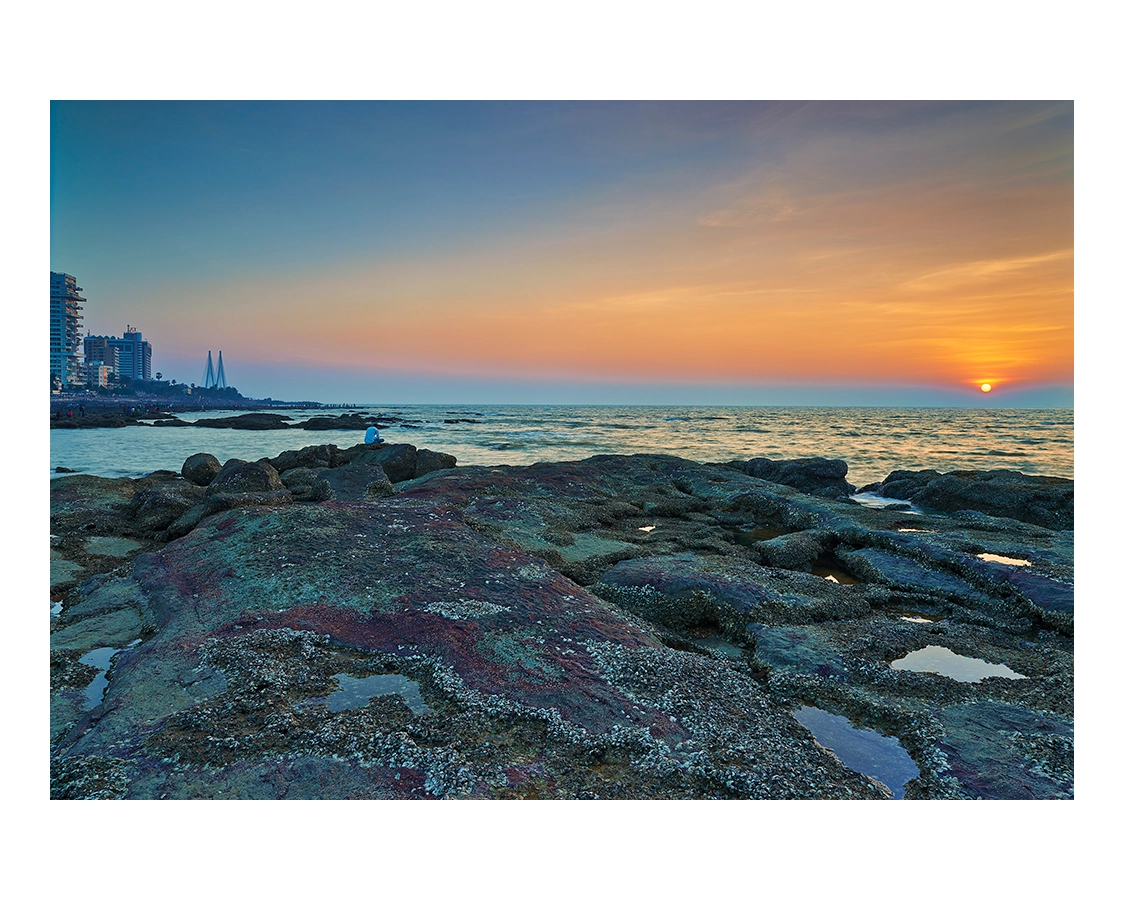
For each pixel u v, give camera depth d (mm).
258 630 9719
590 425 102625
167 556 13375
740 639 11562
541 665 8836
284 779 6441
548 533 16969
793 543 16594
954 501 23875
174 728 7227
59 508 19078
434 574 11578
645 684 8570
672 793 6590
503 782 6574
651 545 16969
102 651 10008
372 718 7570
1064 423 104500
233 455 47688
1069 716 8461
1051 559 13961
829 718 8711
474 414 169000
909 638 11047
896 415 159750
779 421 117562
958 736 8008
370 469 23781
